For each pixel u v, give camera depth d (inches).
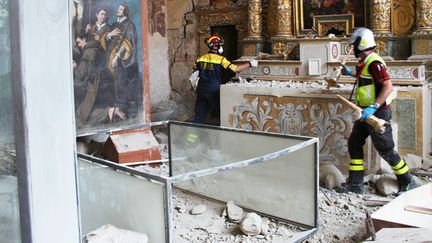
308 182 137.7
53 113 65.4
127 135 212.2
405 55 249.4
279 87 209.6
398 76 221.3
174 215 151.9
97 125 207.9
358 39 166.7
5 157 60.5
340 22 267.7
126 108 215.6
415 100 200.4
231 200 160.6
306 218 139.6
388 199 162.4
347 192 170.2
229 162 162.4
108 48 207.9
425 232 104.9
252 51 298.5
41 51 62.2
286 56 271.1
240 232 136.0
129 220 110.5
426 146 206.5
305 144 131.9
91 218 123.0
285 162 143.3
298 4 281.1
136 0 215.8
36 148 61.5
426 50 235.8
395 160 162.2
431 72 229.5
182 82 338.3
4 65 58.9
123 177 110.1
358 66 170.2
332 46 243.4
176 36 338.3
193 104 332.8
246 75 280.4
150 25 328.5
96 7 202.8
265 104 214.1
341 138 191.3
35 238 61.5
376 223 121.7
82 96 202.5
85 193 123.6
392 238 103.0
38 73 61.7
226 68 259.3
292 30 286.8
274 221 147.0
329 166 182.2
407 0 247.4
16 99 58.5
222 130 163.3
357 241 129.0
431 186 140.7
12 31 57.4
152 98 333.1
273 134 147.6
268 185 149.0
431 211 123.6
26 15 58.6
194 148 174.1
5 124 60.0
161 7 335.9
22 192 60.1
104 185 116.4
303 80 254.2
